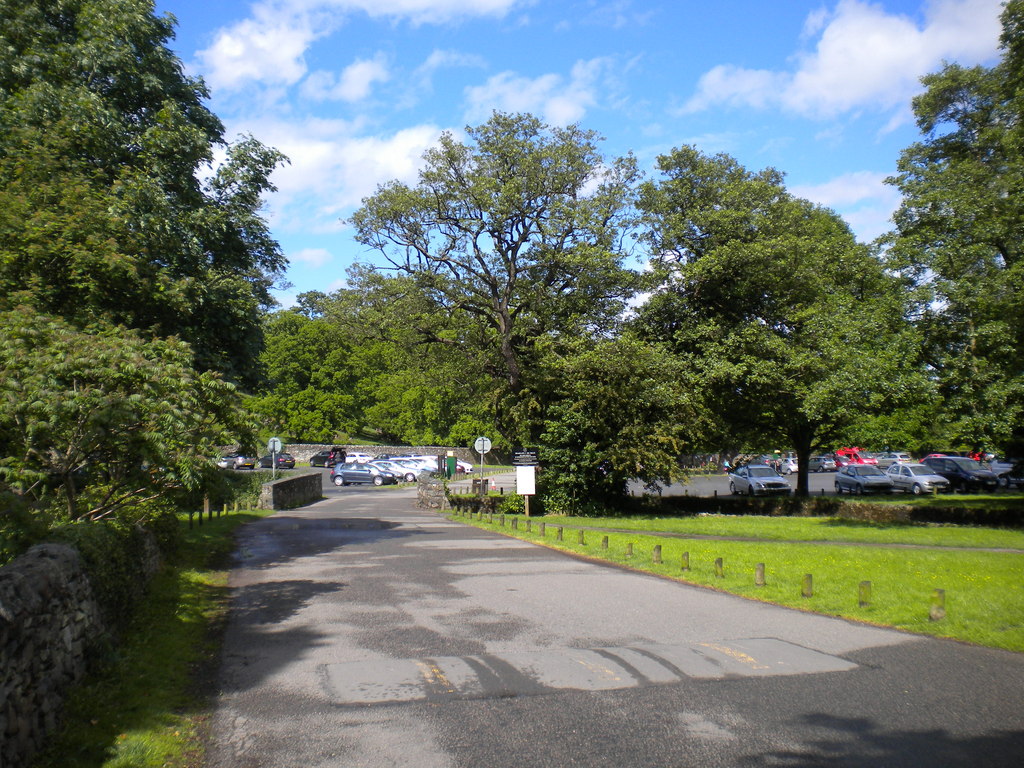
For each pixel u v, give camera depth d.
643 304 33.31
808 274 31.53
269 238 20.23
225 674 7.88
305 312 80.00
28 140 15.90
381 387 79.00
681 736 6.10
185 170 18.42
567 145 30.17
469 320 33.69
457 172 30.59
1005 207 21.69
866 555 16.17
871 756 5.68
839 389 22.73
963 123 28.75
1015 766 5.50
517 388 32.91
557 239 30.92
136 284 15.14
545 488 31.81
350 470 57.62
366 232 30.83
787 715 6.57
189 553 15.89
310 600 11.73
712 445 37.38
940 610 9.93
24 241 14.15
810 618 10.43
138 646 8.32
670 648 8.84
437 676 7.77
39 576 5.88
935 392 21.41
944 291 21.69
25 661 5.36
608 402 30.25
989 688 7.28
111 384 10.21
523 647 8.91
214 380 12.98
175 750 5.81
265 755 5.78
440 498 32.84
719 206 32.12
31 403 9.26
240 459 55.31
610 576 14.04
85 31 18.34
